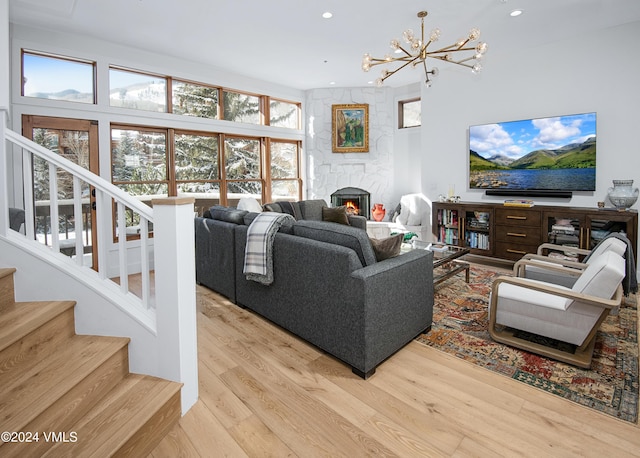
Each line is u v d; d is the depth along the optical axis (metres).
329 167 6.99
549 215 4.29
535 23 3.96
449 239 5.32
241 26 4.02
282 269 2.76
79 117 4.24
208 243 3.82
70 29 4.04
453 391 2.06
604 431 1.72
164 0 3.41
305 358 2.45
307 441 1.67
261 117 6.39
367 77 6.11
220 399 1.99
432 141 5.73
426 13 3.71
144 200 4.97
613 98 4.11
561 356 2.36
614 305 2.11
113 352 1.80
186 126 5.28
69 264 2.02
